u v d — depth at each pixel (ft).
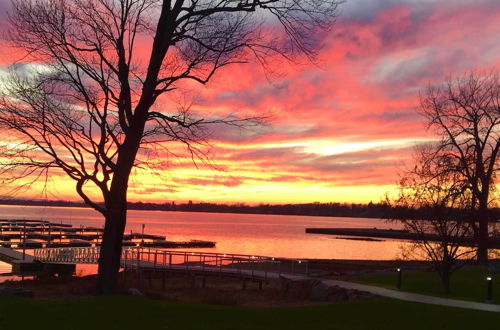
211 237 387.55
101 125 62.39
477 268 109.09
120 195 63.82
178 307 51.37
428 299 66.44
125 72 62.85
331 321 48.21
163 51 62.39
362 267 128.47
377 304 60.29
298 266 126.62
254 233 476.95
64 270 127.54
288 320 47.80
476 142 122.01
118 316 45.01
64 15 61.26
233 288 95.96
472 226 84.53
